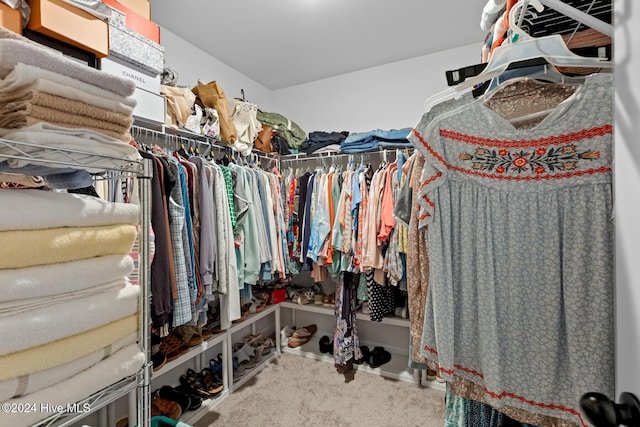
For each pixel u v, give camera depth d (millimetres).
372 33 2074
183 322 1309
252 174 1895
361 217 2002
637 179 346
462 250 710
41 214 439
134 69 1318
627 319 365
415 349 804
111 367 530
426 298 771
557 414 623
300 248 2336
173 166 1341
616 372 391
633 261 354
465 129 697
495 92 685
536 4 592
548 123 620
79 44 808
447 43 2221
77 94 470
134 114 1315
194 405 1699
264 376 2168
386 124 2559
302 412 1758
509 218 664
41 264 445
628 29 365
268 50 2279
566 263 615
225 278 1603
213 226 1563
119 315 548
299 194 2348
